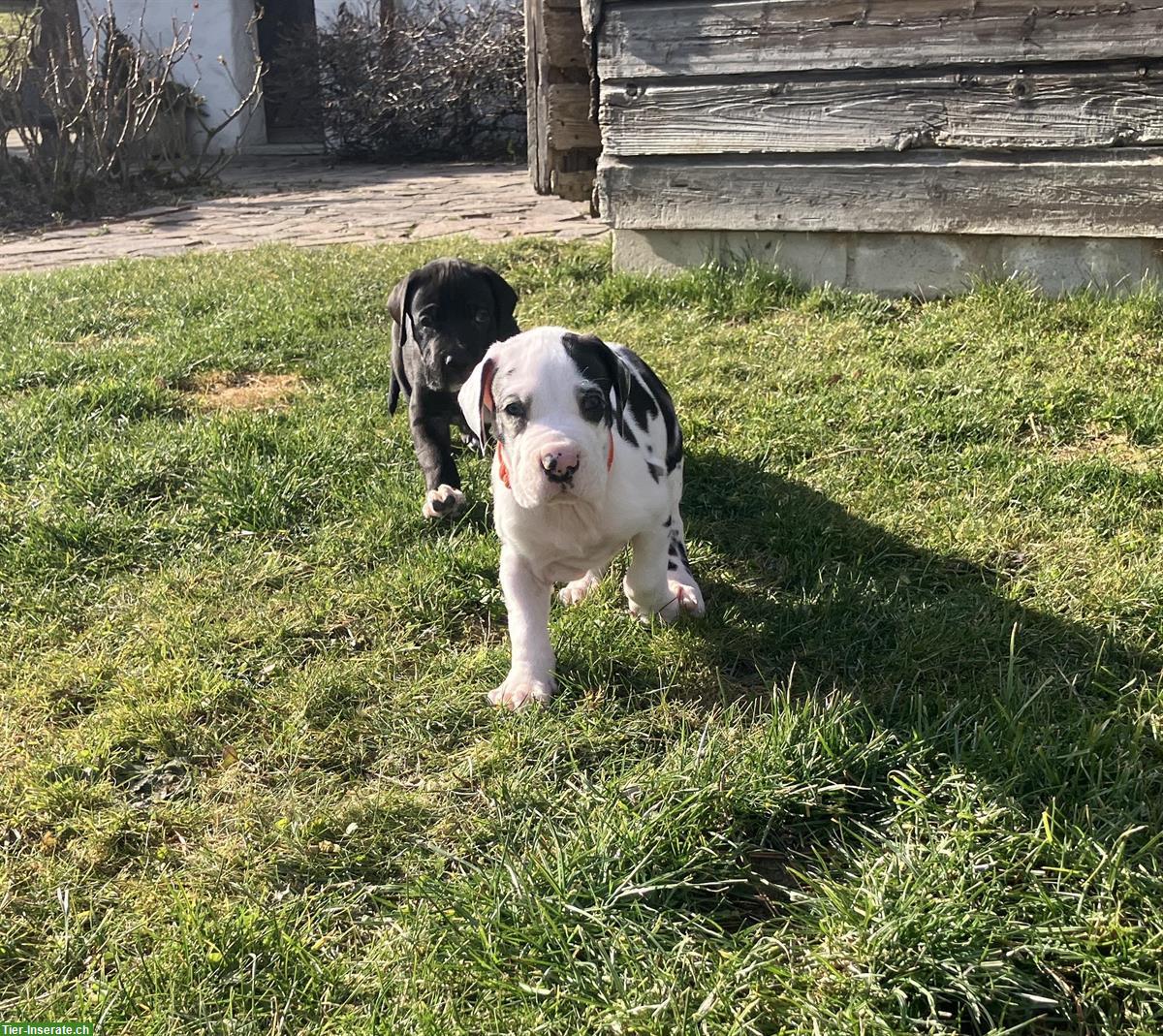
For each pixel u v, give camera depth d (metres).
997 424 1.50
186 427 1.65
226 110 5.59
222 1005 0.72
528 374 0.95
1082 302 1.86
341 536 1.35
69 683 1.08
